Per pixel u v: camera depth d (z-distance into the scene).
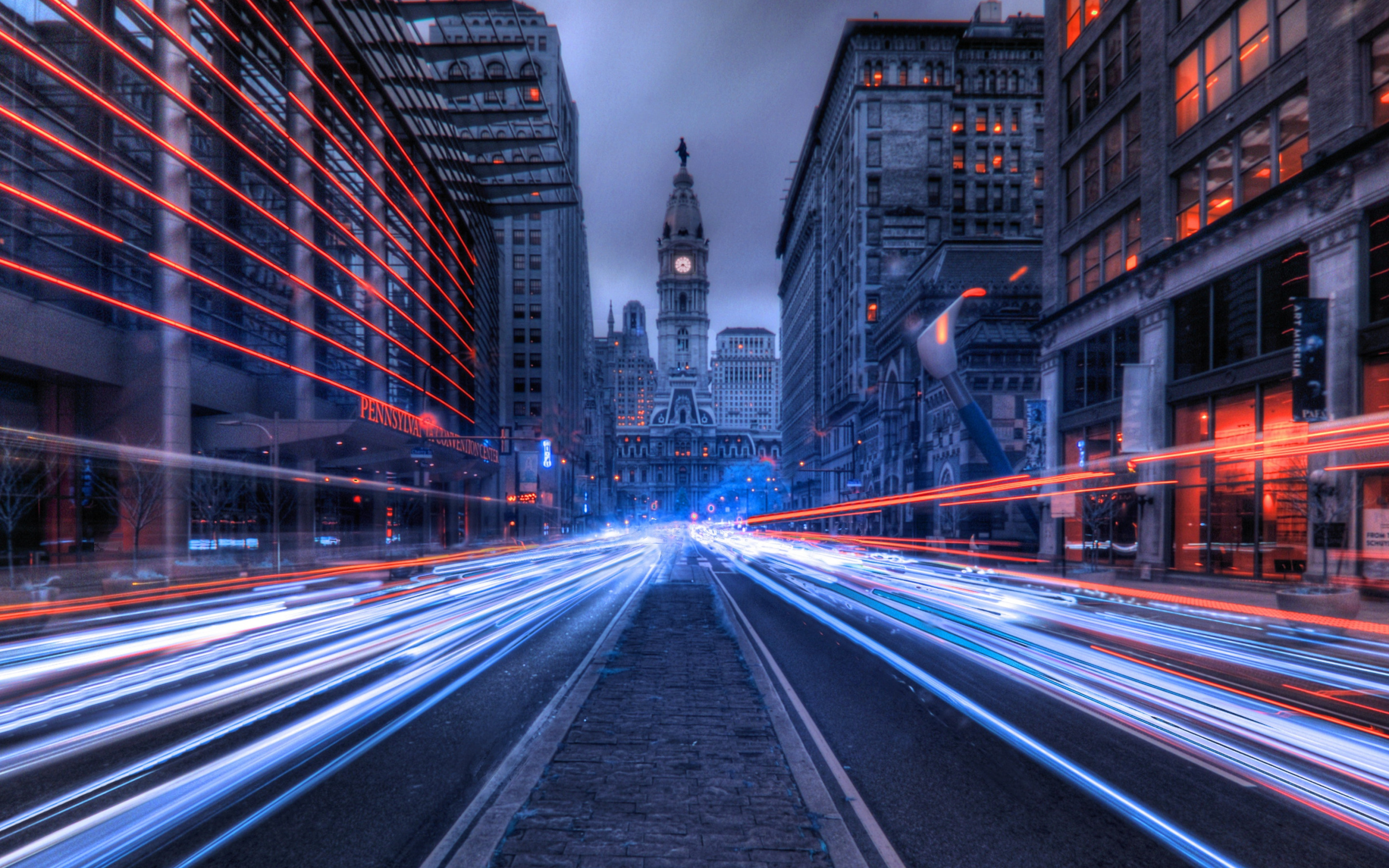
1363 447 15.71
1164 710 7.16
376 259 43.56
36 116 25.86
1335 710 7.13
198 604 16.97
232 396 33.84
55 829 4.43
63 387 27.14
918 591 19.80
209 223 31.59
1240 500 19.66
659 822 4.36
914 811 4.75
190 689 8.10
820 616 14.26
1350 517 15.90
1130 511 24.39
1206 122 20.92
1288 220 17.84
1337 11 16.44
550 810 4.53
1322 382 16.12
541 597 17.97
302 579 24.56
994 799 4.96
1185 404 22.06
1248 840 4.33
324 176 36.72
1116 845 4.27
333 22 36.84
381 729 6.53
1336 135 16.42
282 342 37.50
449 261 56.31
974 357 41.97
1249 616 14.21
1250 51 19.33
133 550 26.75
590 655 9.87
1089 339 27.25
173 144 27.28
